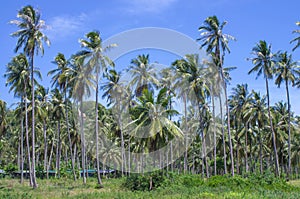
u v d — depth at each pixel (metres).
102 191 32.69
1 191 34.84
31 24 39.09
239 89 57.12
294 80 50.66
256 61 46.97
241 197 22.80
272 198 22.62
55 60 48.81
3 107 57.19
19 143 66.38
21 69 45.84
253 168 73.50
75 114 41.62
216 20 41.72
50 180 54.62
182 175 33.72
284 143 63.97
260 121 54.34
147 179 31.45
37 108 51.16
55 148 73.19
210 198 23.17
